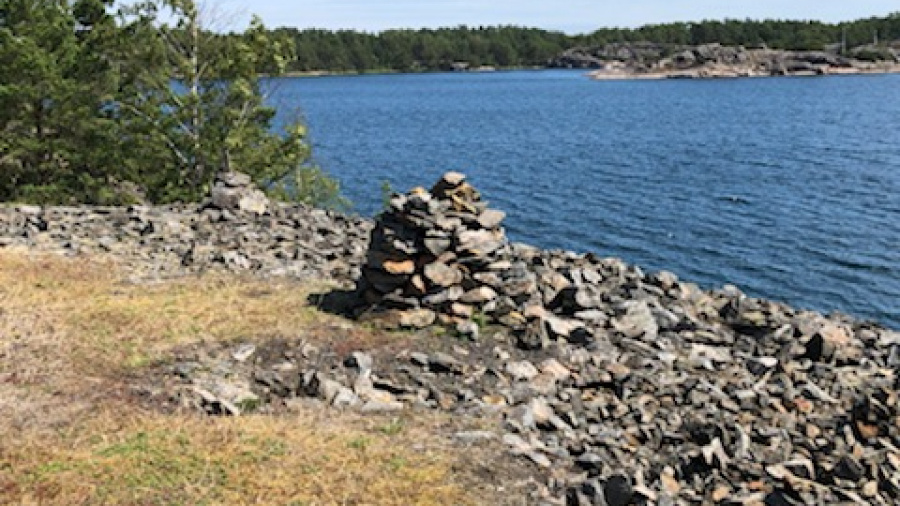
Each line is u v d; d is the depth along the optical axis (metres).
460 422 10.12
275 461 8.80
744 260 39.75
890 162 68.94
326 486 8.32
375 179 68.50
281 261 17.05
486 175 69.19
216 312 13.51
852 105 139.50
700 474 9.40
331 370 11.61
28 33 30.83
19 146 30.36
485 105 164.38
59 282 14.78
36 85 29.98
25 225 19.31
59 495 8.00
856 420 10.83
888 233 43.84
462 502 8.20
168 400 10.35
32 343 11.77
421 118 133.62
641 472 9.02
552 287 15.32
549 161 77.56
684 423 10.58
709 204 53.22
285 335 12.70
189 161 32.84
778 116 121.94
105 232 19.00
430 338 12.93
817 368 13.13
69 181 31.62
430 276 13.47
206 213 21.22
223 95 32.81
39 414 9.71
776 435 10.41
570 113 140.25
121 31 31.41
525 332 12.92
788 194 55.84
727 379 12.47
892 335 15.73
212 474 8.49
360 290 13.96
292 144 34.44
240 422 9.73
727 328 15.15
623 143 91.88
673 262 39.84
